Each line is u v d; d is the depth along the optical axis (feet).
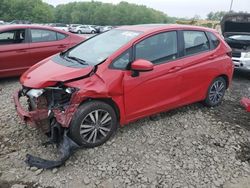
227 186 12.42
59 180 12.20
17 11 303.89
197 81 17.69
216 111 19.36
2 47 23.58
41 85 13.38
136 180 12.38
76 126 13.39
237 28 32.83
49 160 13.03
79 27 162.50
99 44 16.31
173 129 16.46
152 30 15.96
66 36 26.94
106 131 14.51
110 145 14.56
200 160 13.93
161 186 12.14
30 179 12.21
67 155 12.88
